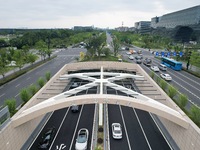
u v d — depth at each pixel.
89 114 30.27
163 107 23.09
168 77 48.28
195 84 46.16
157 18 190.88
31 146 22.30
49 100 25.83
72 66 48.16
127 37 129.25
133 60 76.19
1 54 65.12
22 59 60.59
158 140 23.62
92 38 83.25
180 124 21.00
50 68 61.22
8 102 26.17
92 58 71.62
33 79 48.31
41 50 77.88
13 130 20.34
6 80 45.66
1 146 17.88
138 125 27.06
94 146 22.06
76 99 23.17
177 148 21.98
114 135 23.55
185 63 71.31
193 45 105.56
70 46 127.25
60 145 22.41
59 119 28.64
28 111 22.20
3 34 191.75
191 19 119.44
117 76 38.66
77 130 25.53
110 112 31.05
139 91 36.38
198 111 24.16
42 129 25.91
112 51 91.00
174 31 129.00
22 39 106.44
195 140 18.62
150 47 115.25
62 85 40.44
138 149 21.88
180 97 29.61
